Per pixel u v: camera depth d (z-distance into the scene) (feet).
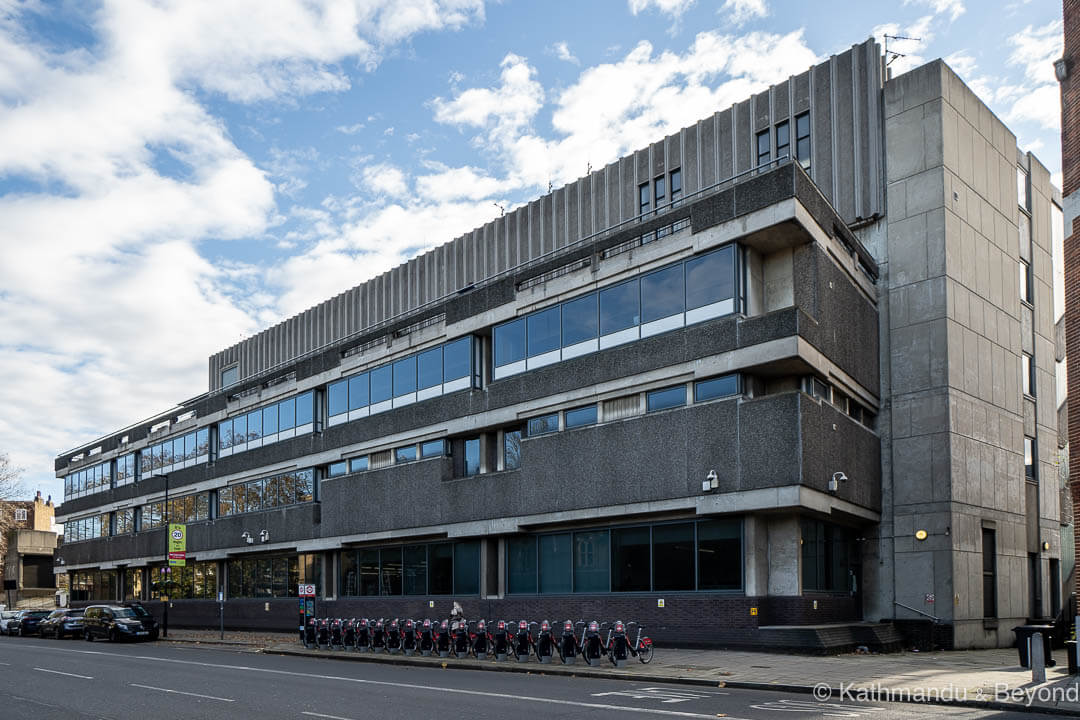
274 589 153.07
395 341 126.93
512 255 132.46
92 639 148.15
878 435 100.42
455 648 86.33
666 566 89.81
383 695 57.62
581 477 95.81
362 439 130.72
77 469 236.22
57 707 54.95
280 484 151.23
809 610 84.38
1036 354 119.55
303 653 100.83
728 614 83.87
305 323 175.63
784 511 81.56
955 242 100.73
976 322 103.76
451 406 114.83
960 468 97.09
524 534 105.50
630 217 118.01
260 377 160.66
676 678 63.41
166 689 64.03
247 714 49.78
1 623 182.91
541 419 103.50
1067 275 69.82
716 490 83.41
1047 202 127.85
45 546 294.46
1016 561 106.93
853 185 103.91
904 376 99.71
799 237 84.99
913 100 101.55
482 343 115.24
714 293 86.43
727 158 110.42
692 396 87.56
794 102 108.06
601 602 95.04
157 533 187.42
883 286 102.42
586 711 48.34
